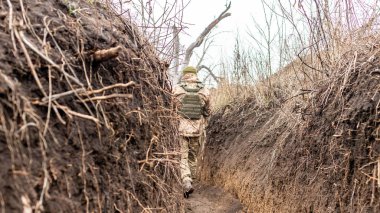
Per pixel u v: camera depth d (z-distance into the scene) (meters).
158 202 2.30
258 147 5.14
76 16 2.07
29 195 1.24
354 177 2.59
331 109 3.17
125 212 1.81
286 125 4.58
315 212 2.98
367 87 2.75
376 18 3.36
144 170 2.22
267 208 4.04
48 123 1.47
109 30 2.32
